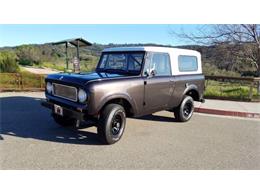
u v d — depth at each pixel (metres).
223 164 4.14
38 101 9.33
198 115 7.86
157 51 5.61
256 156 4.54
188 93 7.11
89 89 4.31
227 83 12.40
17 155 4.16
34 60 37.78
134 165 3.96
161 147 4.80
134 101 5.04
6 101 9.23
